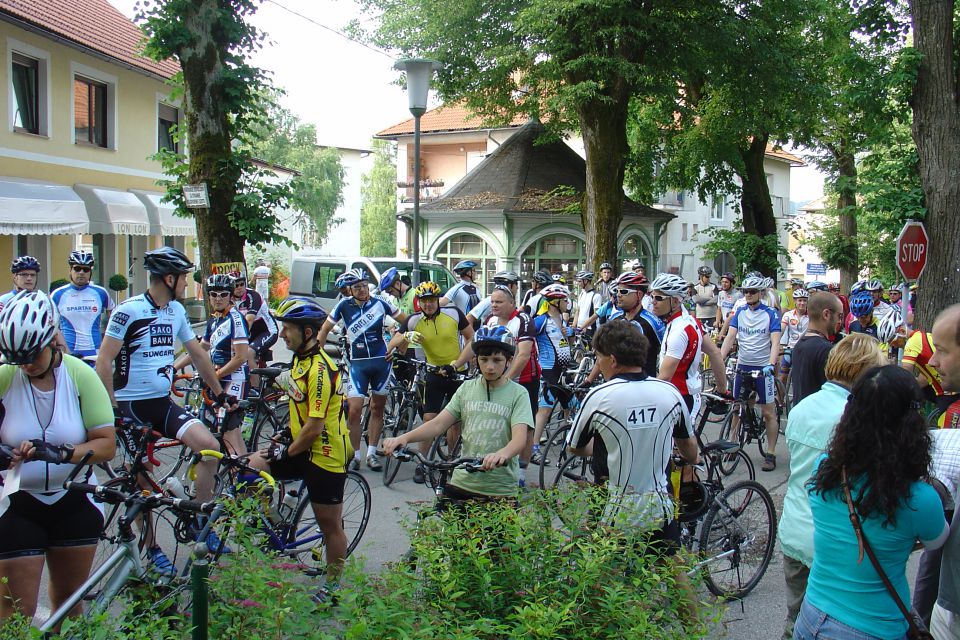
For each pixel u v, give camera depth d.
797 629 2.92
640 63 18.39
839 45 19.80
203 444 5.14
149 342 5.24
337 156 49.91
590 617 2.78
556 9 16.56
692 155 23.98
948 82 10.62
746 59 19.28
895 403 2.68
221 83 10.73
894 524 2.66
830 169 29.67
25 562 3.45
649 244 28.67
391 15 19.89
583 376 10.55
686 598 3.03
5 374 3.48
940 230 10.77
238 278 8.86
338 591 2.78
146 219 21.92
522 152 27.34
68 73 19.73
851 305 9.01
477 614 2.81
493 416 4.45
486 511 3.37
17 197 17.33
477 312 10.02
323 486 4.65
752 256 26.05
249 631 2.54
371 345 8.02
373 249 64.81
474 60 19.83
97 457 3.53
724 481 6.14
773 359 8.59
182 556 4.50
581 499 3.38
